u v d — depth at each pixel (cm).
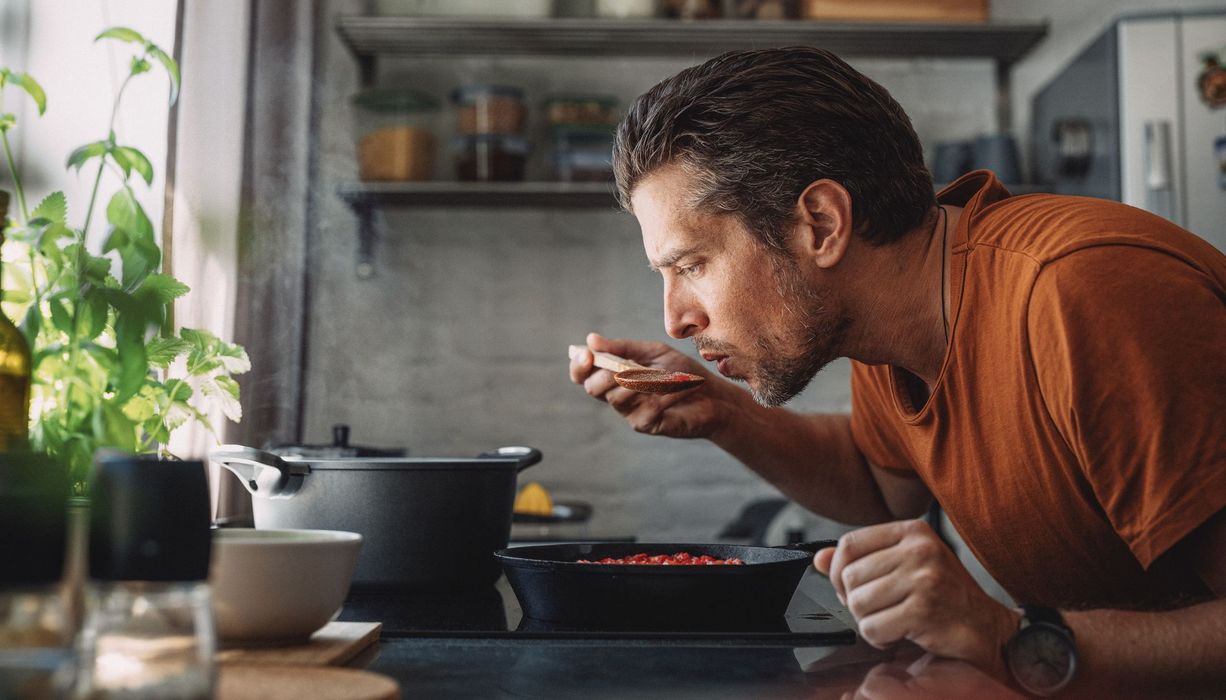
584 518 232
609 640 76
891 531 71
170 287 84
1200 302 76
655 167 100
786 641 75
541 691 59
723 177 98
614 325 310
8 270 82
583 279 310
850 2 281
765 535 256
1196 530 74
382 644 74
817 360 104
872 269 102
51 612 42
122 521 53
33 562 49
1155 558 74
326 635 71
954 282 95
